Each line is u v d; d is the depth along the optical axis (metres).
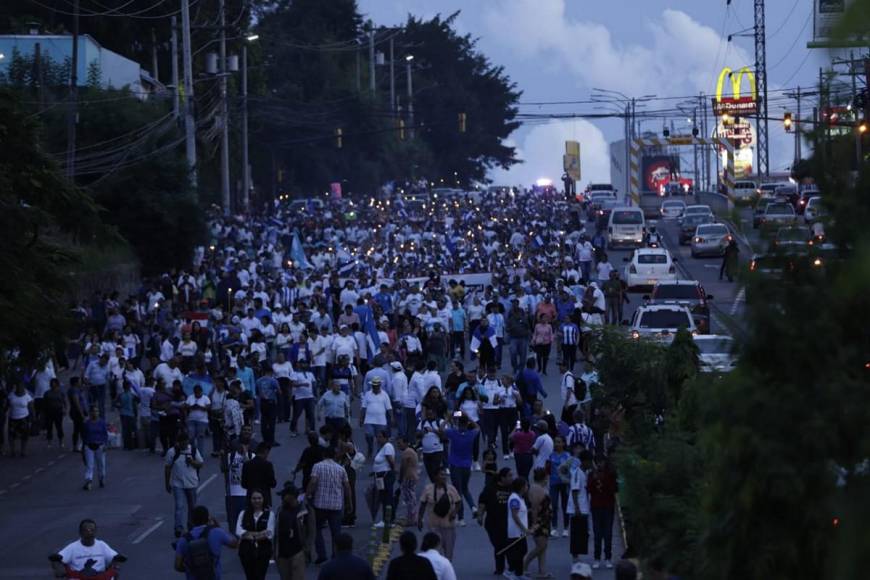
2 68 169.50
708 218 191.00
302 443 79.38
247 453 55.75
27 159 70.88
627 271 143.00
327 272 130.00
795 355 17.78
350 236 185.00
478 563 53.28
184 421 76.25
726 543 19.02
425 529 58.94
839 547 13.75
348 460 58.66
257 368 82.75
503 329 101.81
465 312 107.62
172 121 149.62
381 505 63.25
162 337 97.62
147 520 63.56
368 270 130.38
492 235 170.12
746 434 17.83
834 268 17.86
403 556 39.19
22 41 173.00
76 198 72.50
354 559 39.44
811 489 17.25
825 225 17.95
